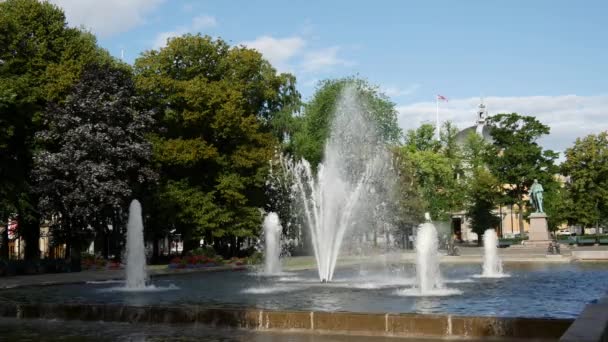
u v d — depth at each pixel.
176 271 32.50
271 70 56.62
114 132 37.84
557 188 74.44
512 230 95.06
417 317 12.66
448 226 63.47
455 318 12.39
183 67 50.84
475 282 24.30
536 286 22.33
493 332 12.12
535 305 16.42
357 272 31.94
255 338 12.70
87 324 15.20
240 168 50.41
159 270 33.75
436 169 65.75
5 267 31.48
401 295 19.39
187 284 25.62
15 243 55.47
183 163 45.97
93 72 38.81
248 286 24.20
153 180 40.62
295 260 45.34
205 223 45.94
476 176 74.75
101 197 36.41
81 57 42.31
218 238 52.81
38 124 39.28
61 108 37.72
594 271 30.36
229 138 50.09
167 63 49.41
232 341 12.41
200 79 49.41
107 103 38.00
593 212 69.19
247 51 53.53
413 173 62.69
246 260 40.47
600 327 9.26
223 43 53.00
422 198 62.62
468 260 41.97
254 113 56.19
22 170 39.31
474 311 15.20
